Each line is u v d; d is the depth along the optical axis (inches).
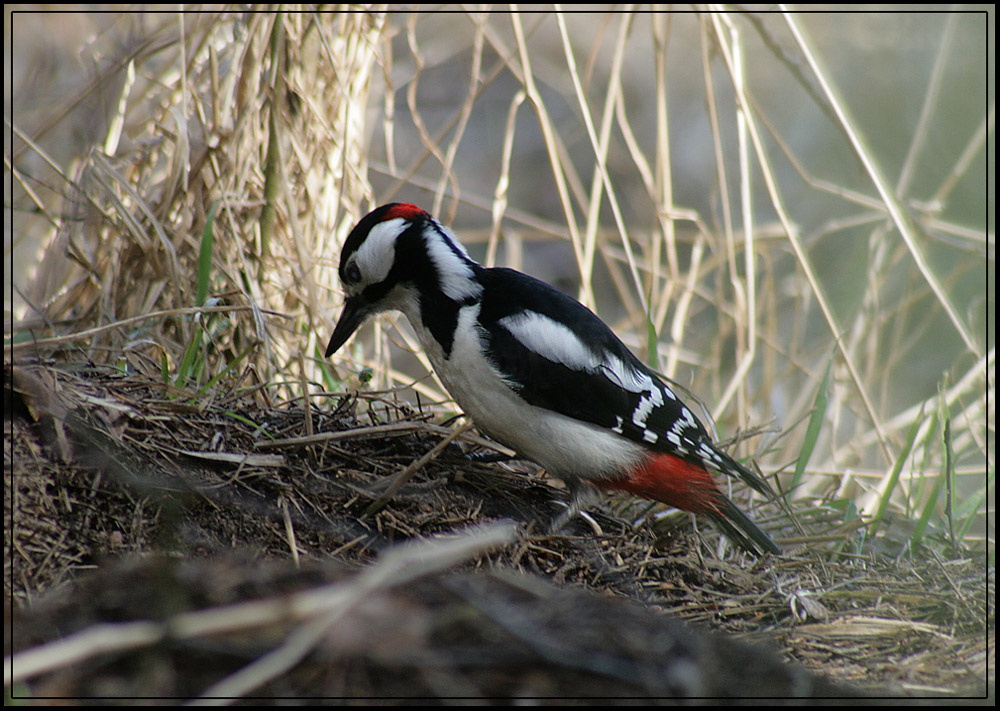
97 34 363.9
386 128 356.5
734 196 631.8
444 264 256.2
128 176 323.0
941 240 389.7
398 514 230.1
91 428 206.8
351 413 269.4
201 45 322.3
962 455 341.7
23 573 178.2
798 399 370.6
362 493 228.4
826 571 245.0
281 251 325.7
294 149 329.4
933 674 195.8
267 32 318.7
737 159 647.1
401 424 249.1
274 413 256.8
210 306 278.2
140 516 198.8
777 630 209.5
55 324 291.0
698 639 181.3
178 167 299.4
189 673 151.4
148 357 278.4
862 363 399.5
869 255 387.2
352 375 315.3
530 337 246.7
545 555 233.5
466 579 184.7
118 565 183.0
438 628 164.4
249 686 139.9
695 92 676.7
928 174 573.3
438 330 255.8
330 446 245.3
